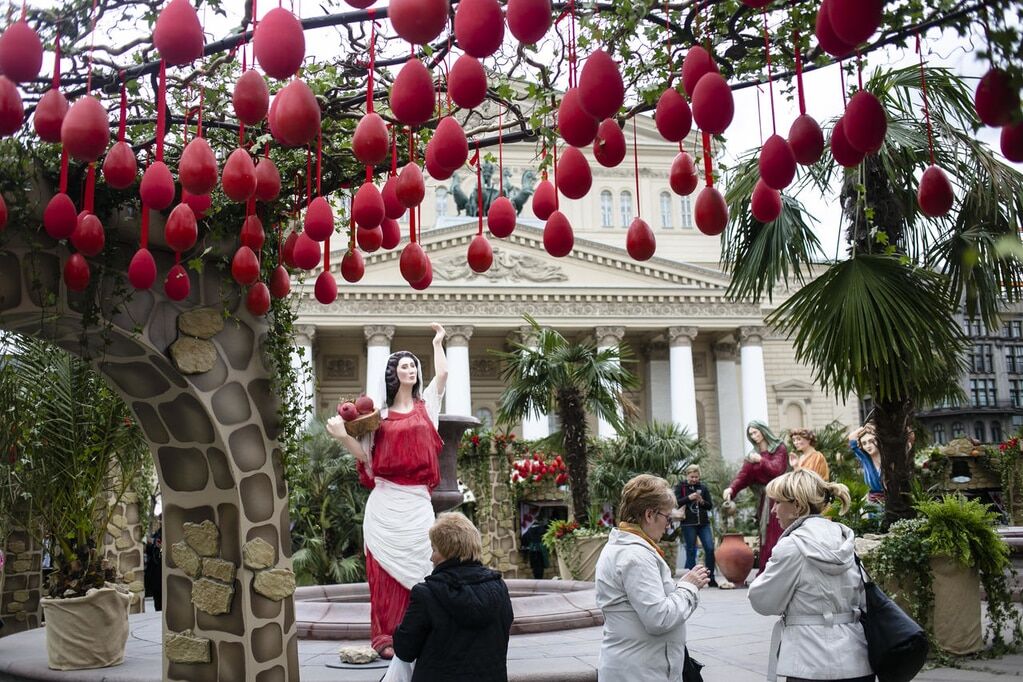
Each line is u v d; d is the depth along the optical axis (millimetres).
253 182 3111
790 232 7344
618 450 21328
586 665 6355
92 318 4789
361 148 2660
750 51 3555
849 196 7344
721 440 49094
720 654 7227
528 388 15156
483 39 2109
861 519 7602
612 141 2666
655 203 52844
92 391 7227
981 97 1988
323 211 3574
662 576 3545
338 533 18469
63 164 3736
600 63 2201
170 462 5680
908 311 6465
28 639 9016
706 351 51031
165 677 5680
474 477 19781
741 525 21984
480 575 3602
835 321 6738
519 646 7344
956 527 6816
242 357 5555
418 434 6406
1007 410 30625
